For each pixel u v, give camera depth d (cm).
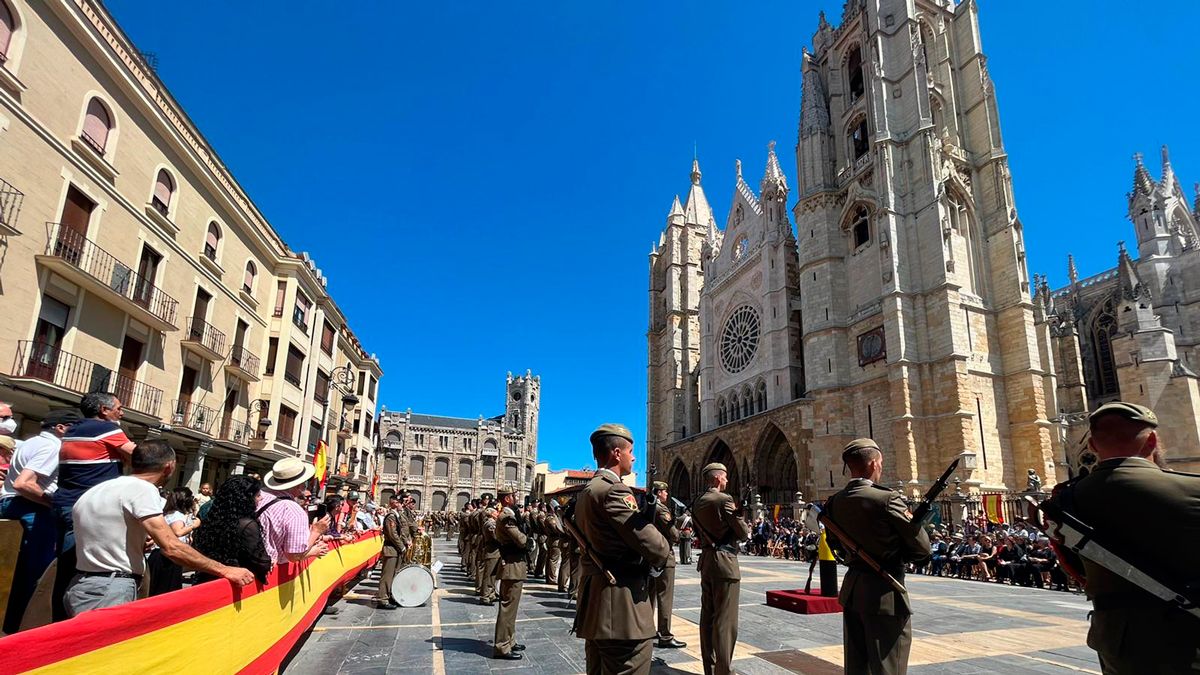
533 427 11225
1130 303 4059
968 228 3834
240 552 545
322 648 869
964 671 759
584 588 456
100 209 1847
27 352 1600
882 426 3644
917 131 3844
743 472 4756
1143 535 289
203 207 2447
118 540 445
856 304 4053
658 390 6919
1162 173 5466
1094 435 350
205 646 450
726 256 5775
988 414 3428
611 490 448
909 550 486
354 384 4831
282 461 679
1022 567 1980
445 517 5406
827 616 1145
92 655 326
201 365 2484
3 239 1532
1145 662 280
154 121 2088
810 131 4634
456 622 1088
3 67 1510
